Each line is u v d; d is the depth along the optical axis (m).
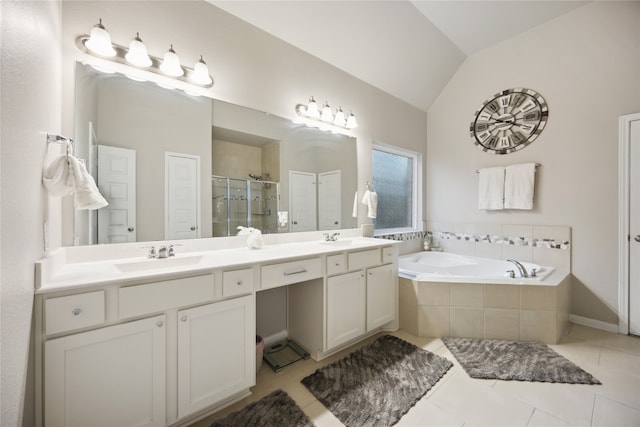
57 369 0.92
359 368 1.73
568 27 2.53
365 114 2.81
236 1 1.81
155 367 1.12
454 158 3.38
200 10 1.71
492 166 3.06
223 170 1.84
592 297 2.42
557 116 2.61
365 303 2.04
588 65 2.43
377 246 2.14
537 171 2.74
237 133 1.90
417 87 3.21
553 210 2.64
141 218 1.51
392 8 2.31
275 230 2.12
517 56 2.85
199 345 1.23
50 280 0.99
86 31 1.35
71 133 1.30
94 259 1.36
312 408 1.39
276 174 2.12
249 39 1.95
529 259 2.78
